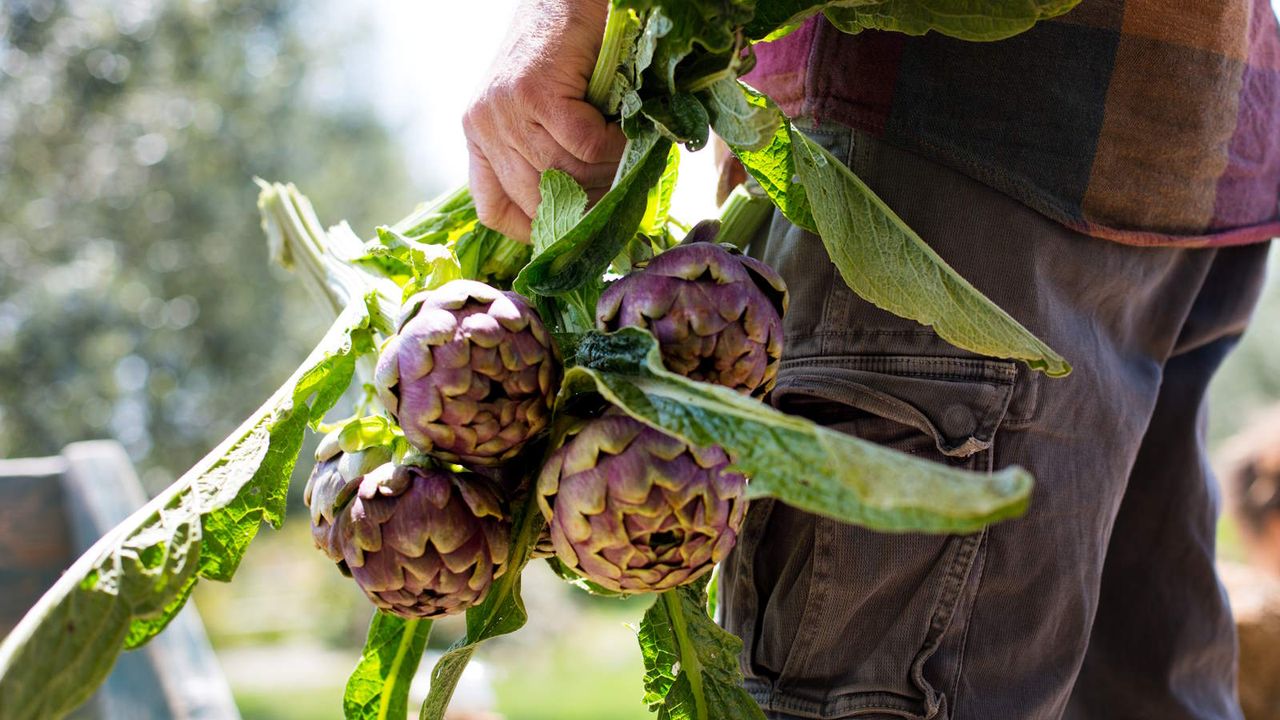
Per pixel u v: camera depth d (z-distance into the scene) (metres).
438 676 0.93
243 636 10.76
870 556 1.04
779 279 0.91
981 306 0.97
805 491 0.69
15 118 8.91
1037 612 1.06
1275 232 1.23
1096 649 1.42
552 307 0.97
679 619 0.96
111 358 9.10
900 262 0.99
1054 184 1.05
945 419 1.04
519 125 1.00
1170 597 1.40
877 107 1.04
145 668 1.58
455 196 1.26
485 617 0.92
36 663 0.79
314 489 0.94
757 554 1.10
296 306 9.85
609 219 0.91
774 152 0.99
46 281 8.93
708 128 0.89
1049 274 1.07
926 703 1.04
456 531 0.85
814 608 1.06
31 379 8.85
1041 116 1.04
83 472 1.84
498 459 0.85
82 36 9.20
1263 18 1.21
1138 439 1.18
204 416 9.59
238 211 9.43
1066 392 1.07
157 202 9.25
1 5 9.05
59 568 1.87
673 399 0.77
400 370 0.83
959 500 0.62
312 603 11.34
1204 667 1.42
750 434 0.72
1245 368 12.48
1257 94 1.20
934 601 1.05
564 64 0.96
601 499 0.79
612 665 9.30
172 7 9.35
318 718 7.03
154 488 9.51
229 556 0.91
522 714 7.21
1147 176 1.08
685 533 0.80
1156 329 1.24
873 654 1.06
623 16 0.89
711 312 0.85
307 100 10.16
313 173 9.95
